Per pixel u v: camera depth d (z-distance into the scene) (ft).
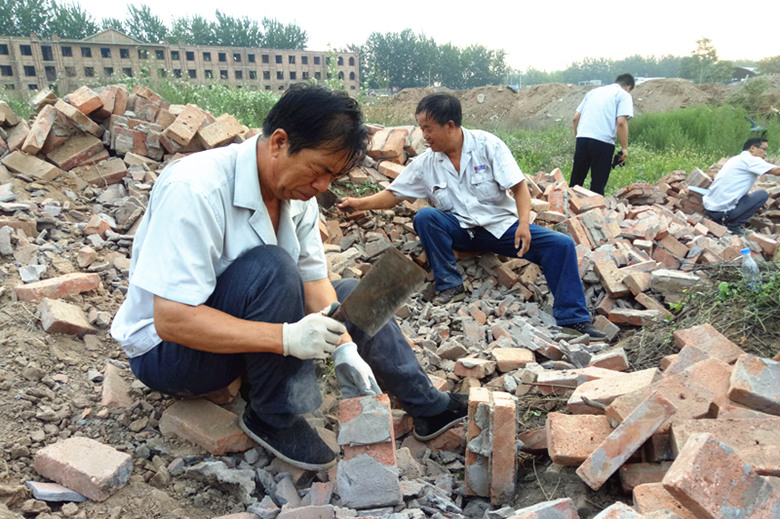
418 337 10.57
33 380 6.80
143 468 6.13
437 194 12.18
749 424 5.49
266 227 5.96
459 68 217.56
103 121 13.15
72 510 5.30
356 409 5.74
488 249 12.42
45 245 9.41
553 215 14.56
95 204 11.36
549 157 35.01
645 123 45.37
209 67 135.95
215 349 5.39
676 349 9.13
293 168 5.42
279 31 178.29
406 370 6.99
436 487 6.32
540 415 7.71
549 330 11.05
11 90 28.76
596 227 14.48
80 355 7.58
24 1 143.13
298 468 6.38
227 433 6.43
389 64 208.54
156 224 5.34
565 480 6.14
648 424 5.39
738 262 11.80
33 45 113.09
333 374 8.31
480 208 12.00
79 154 12.07
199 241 5.36
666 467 5.59
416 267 5.06
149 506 5.65
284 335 5.33
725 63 152.97
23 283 8.38
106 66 121.70
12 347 7.09
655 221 14.99
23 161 11.34
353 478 5.81
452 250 12.43
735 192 18.34
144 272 5.26
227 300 5.74
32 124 12.80
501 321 11.08
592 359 8.86
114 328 6.45
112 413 6.72
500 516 5.50
